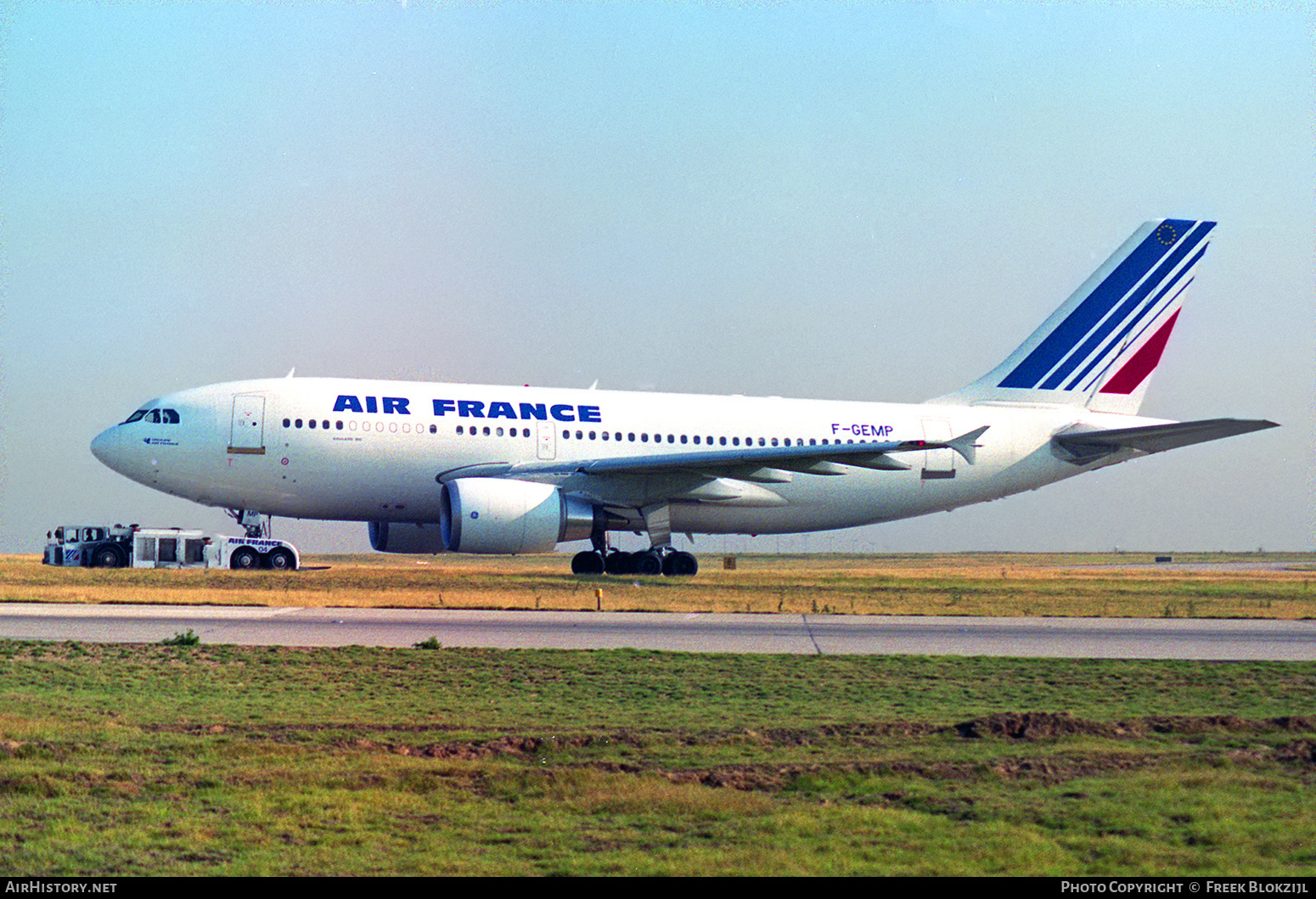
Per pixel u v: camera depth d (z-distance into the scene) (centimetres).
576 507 8906
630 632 5756
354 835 2341
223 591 7531
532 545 8681
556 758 3009
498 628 5828
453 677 4272
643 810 2509
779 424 9988
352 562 18200
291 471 8912
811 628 6147
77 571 9156
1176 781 2731
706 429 9744
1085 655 5156
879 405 10481
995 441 10512
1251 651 5372
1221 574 14175
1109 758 2994
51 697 3747
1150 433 10325
